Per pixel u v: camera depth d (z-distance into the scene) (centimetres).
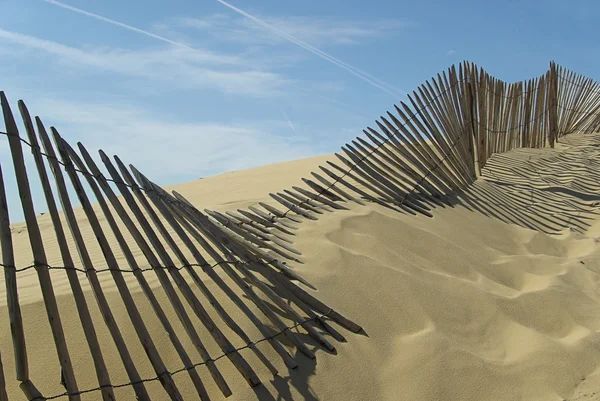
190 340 338
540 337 397
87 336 287
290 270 413
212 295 353
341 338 363
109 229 640
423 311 403
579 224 743
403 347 368
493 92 905
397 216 597
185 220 406
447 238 576
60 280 412
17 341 264
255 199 712
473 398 336
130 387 309
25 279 443
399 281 427
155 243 351
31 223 285
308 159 1277
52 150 322
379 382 339
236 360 321
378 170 670
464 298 432
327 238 498
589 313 454
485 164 917
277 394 313
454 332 393
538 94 1129
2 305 363
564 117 1304
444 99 745
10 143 293
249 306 372
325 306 383
